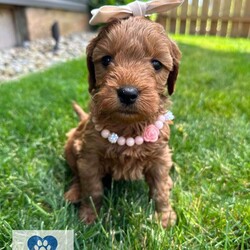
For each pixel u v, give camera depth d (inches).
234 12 62.4
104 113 10.7
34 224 11.1
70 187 14.0
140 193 13.6
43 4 47.9
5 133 17.4
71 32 59.7
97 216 11.6
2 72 33.2
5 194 12.8
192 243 10.6
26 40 46.1
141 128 11.6
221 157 15.3
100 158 12.2
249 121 19.5
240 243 10.6
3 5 41.0
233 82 27.1
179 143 16.5
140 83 10.0
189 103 21.7
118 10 10.9
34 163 15.2
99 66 11.1
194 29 65.8
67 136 15.8
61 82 26.6
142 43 10.4
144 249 10.2
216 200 12.6
